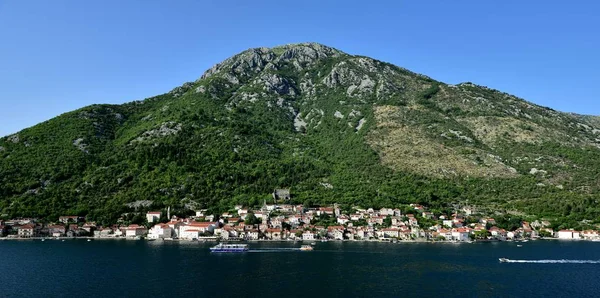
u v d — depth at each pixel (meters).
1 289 173.62
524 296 170.50
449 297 167.00
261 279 189.75
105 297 162.75
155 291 170.25
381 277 195.88
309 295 166.50
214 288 174.75
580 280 195.38
